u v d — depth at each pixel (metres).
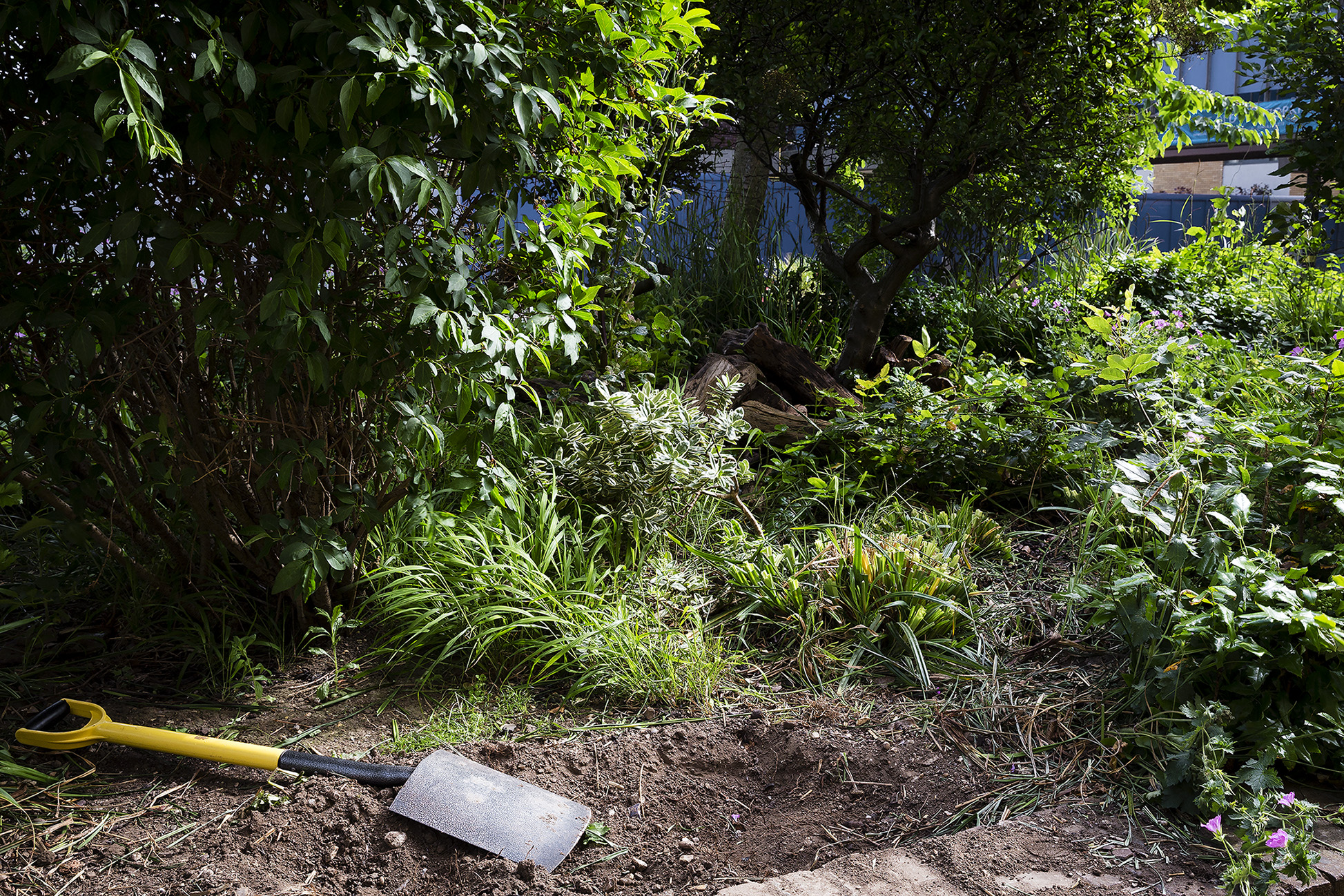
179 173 2.56
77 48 1.86
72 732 2.49
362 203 2.41
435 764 2.40
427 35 2.41
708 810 2.50
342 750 2.68
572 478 3.86
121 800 2.40
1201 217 11.20
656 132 4.72
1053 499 4.36
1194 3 6.13
